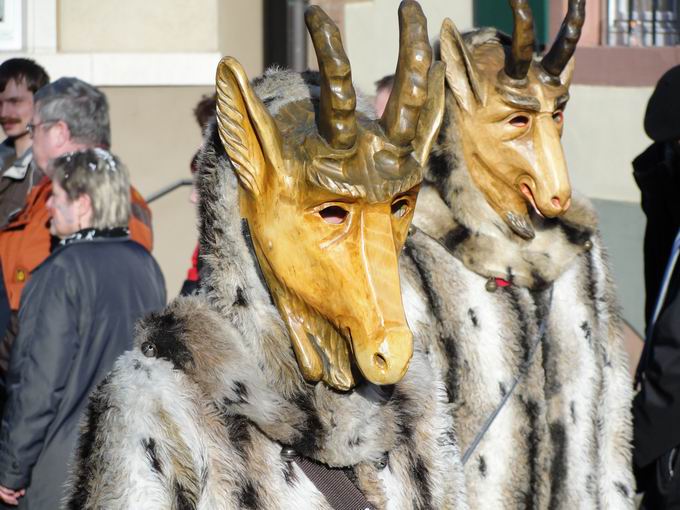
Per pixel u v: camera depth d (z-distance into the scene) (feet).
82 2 70.49
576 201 35.94
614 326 35.86
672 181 41.32
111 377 21.22
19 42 70.23
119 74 70.33
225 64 20.88
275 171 20.83
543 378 33.99
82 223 37.17
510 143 33.53
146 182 71.00
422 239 33.78
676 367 34.68
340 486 21.85
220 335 21.62
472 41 34.73
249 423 21.44
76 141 45.73
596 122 68.18
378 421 22.24
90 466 20.67
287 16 67.72
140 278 37.47
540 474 33.68
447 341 33.04
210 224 22.25
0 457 35.65
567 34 33.24
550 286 34.63
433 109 22.22
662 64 64.69
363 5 74.79
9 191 53.88
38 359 35.45
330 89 20.35
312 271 20.95
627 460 35.19
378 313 20.52
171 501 20.42
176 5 70.85
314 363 21.44
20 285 43.98
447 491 23.45
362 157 20.79
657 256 42.06
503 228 34.04
